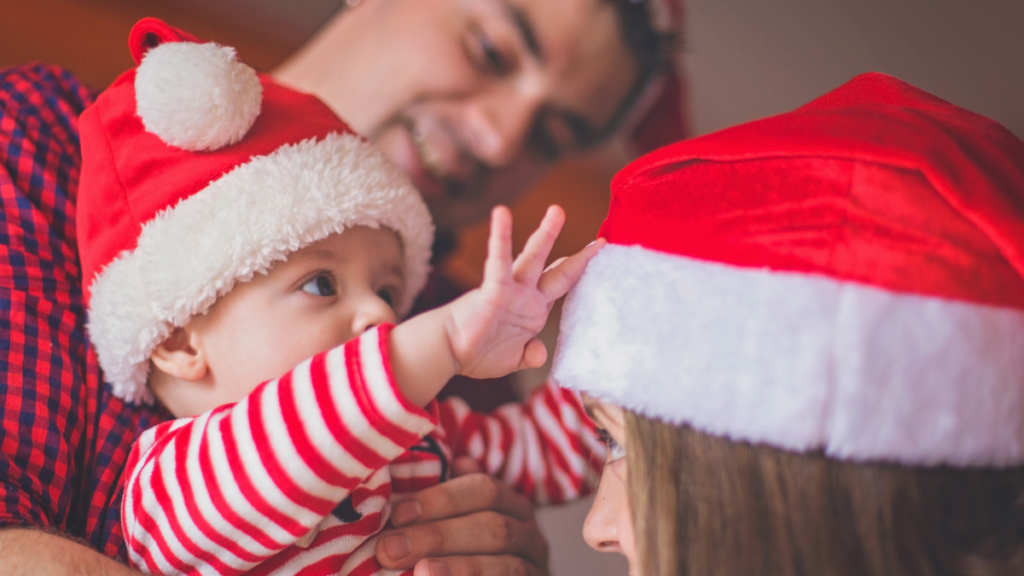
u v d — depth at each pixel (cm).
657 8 163
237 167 74
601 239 62
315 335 75
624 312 54
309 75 158
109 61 183
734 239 51
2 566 60
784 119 54
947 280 47
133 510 67
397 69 150
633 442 54
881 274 47
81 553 64
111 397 80
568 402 101
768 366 48
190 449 65
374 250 81
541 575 87
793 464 49
